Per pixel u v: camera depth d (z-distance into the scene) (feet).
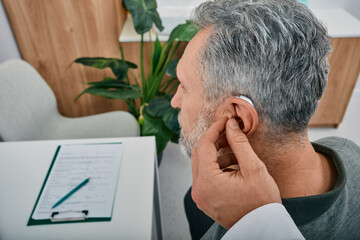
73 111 6.36
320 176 1.46
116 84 4.83
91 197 2.61
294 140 1.36
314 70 1.23
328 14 5.81
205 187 1.33
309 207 1.30
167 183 5.53
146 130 4.72
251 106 1.26
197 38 1.43
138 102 6.36
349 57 5.32
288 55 1.19
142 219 2.44
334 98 5.97
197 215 3.02
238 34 1.25
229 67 1.30
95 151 3.09
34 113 4.15
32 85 4.18
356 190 1.58
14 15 4.91
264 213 1.19
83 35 5.21
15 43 5.22
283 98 1.25
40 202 2.57
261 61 1.22
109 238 2.31
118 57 5.52
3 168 2.90
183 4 5.22
